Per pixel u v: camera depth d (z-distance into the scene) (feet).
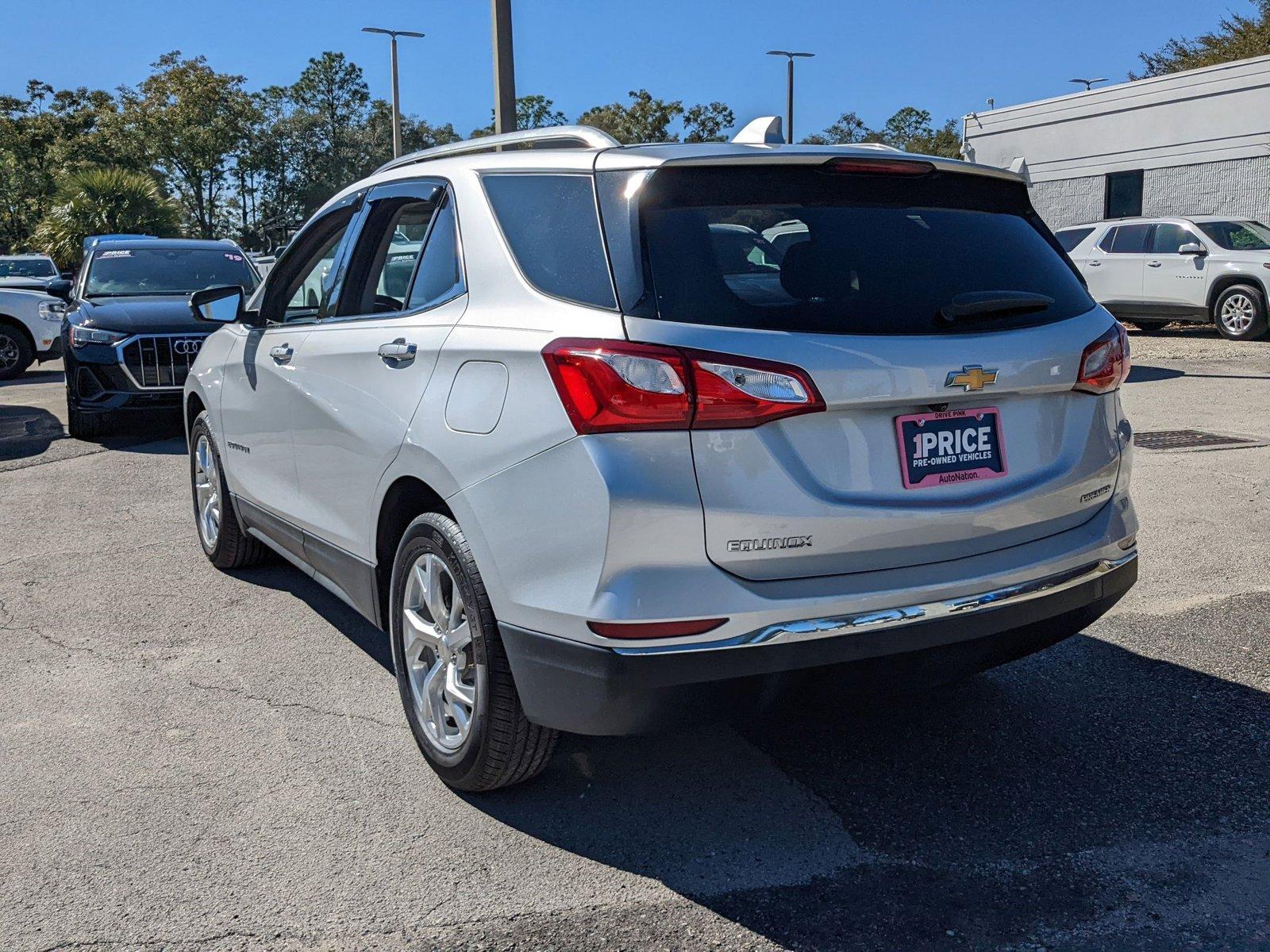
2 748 11.77
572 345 8.75
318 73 312.29
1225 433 28.14
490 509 9.40
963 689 13.01
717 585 8.52
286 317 14.92
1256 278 50.98
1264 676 13.19
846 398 8.73
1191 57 124.57
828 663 8.81
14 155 259.39
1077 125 79.77
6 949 8.36
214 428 17.24
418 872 9.38
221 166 277.64
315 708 12.76
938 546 9.34
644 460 8.45
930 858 9.48
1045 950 8.20
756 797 10.59
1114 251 56.54
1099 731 11.87
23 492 24.64
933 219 9.98
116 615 16.12
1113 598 10.60
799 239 9.27
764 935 8.46
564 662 8.82
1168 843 9.63
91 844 9.85
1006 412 9.72
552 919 8.70
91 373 29.81
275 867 9.46
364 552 12.05
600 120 221.05
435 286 11.10
